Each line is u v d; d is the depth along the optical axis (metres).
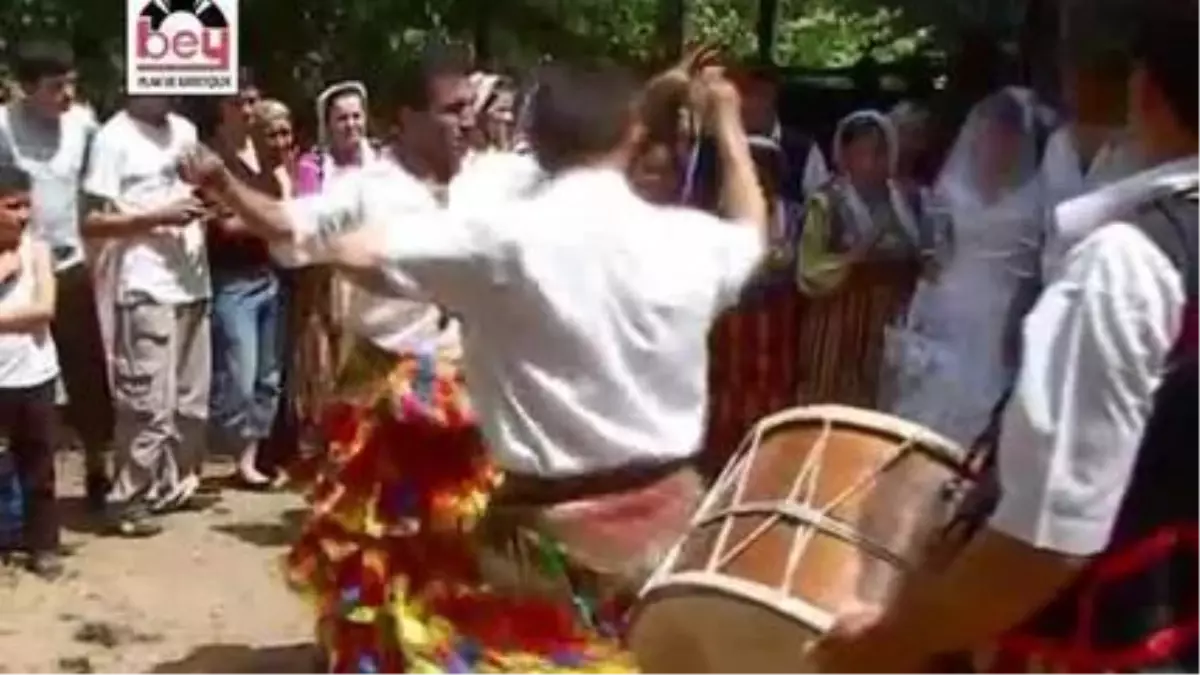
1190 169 2.92
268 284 9.20
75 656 7.05
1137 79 3.00
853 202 8.17
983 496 3.13
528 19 14.55
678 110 4.81
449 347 5.40
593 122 4.44
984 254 6.72
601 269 4.35
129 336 8.57
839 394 8.23
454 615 5.00
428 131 5.27
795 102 12.13
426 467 5.26
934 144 8.39
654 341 4.39
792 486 3.70
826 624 3.48
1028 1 7.83
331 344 7.14
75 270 8.69
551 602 4.54
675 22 15.17
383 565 5.19
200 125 9.37
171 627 7.38
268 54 14.01
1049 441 2.79
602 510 4.43
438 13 14.26
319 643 6.33
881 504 3.63
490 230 4.29
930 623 2.94
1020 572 2.83
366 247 4.32
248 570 8.07
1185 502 2.86
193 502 9.04
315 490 5.55
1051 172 5.37
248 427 9.28
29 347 7.84
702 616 3.67
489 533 4.61
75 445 9.87
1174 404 2.82
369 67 14.01
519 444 4.43
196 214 8.12
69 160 8.68
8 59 12.65
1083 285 2.82
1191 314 2.81
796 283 8.50
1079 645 2.96
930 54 12.88
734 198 4.64
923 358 6.90
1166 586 2.90
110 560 8.17
